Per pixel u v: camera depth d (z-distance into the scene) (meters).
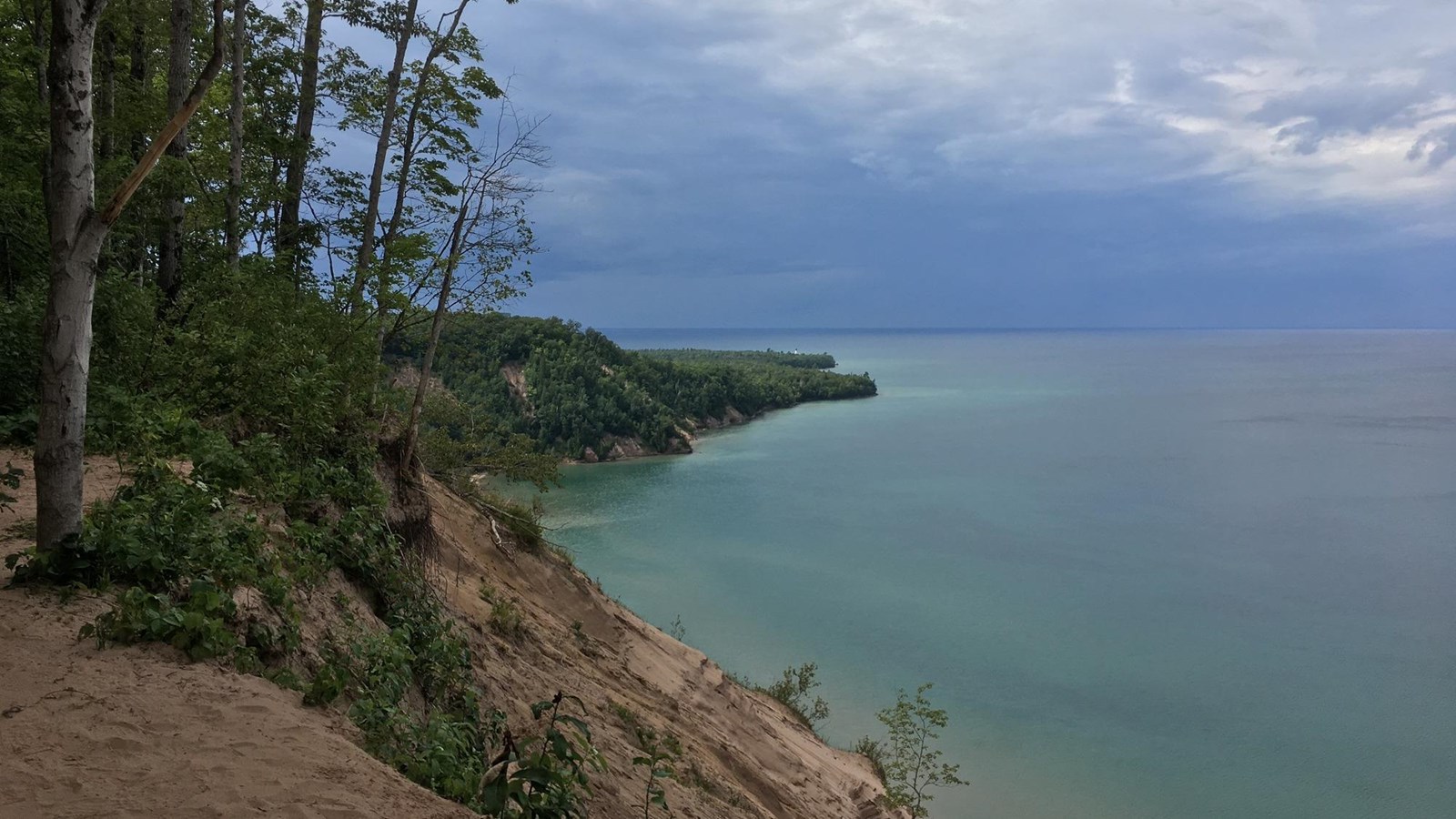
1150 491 103.50
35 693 5.62
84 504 8.84
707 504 91.81
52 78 6.73
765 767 22.45
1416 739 40.16
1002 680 46.56
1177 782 36.00
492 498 24.33
